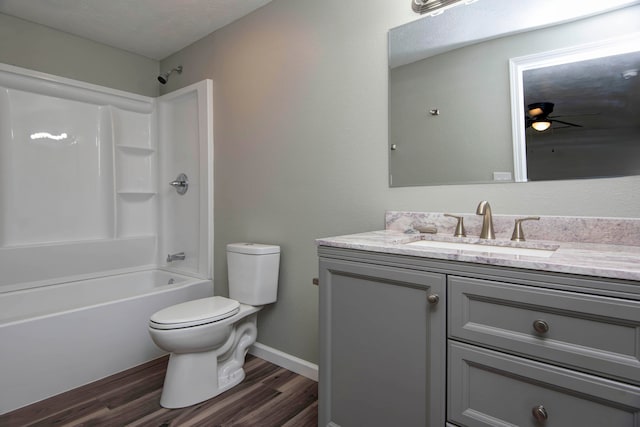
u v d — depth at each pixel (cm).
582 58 123
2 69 227
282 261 218
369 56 178
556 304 84
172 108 297
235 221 247
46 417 163
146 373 207
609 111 119
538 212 133
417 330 110
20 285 234
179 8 230
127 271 288
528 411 89
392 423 116
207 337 172
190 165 281
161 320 166
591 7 122
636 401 75
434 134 158
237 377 197
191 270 279
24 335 173
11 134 237
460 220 145
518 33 136
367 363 122
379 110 175
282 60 216
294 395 184
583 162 123
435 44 157
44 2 223
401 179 168
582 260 90
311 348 204
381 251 118
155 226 309
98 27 255
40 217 250
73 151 265
